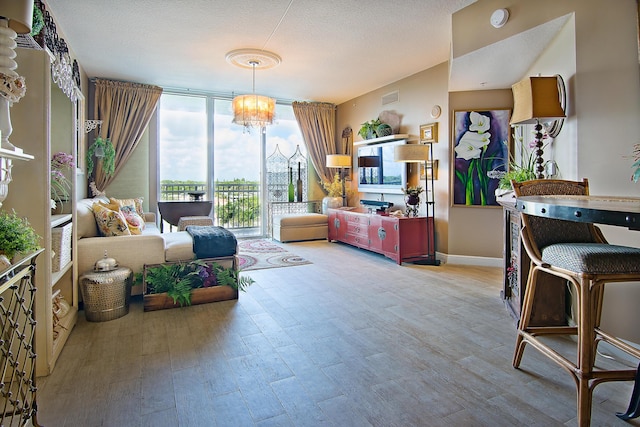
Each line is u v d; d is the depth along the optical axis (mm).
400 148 4820
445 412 1709
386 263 4855
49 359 2037
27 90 1976
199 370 2094
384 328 2699
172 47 4352
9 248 1430
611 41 2453
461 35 3461
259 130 6855
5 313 1368
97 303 2791
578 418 1582
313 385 1941
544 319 2682
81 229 3193
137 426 1605
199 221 5305
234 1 3281
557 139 3020
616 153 2430
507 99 4574
